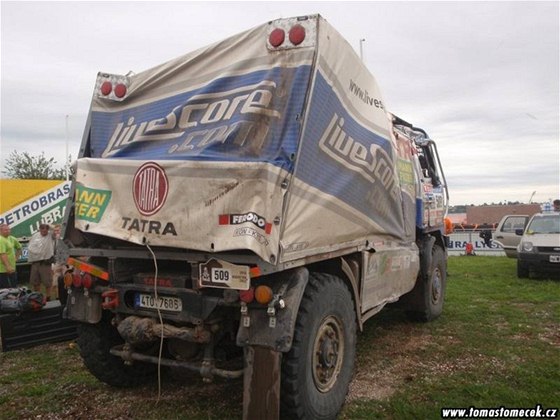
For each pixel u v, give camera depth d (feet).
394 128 19.81
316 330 12.37
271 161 11.26
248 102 12.16
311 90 11.72
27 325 20.76
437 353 19.06
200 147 12.49
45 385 16.14
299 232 11.57
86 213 13.37
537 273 40.96
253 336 11.30
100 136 14.96
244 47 12.94
